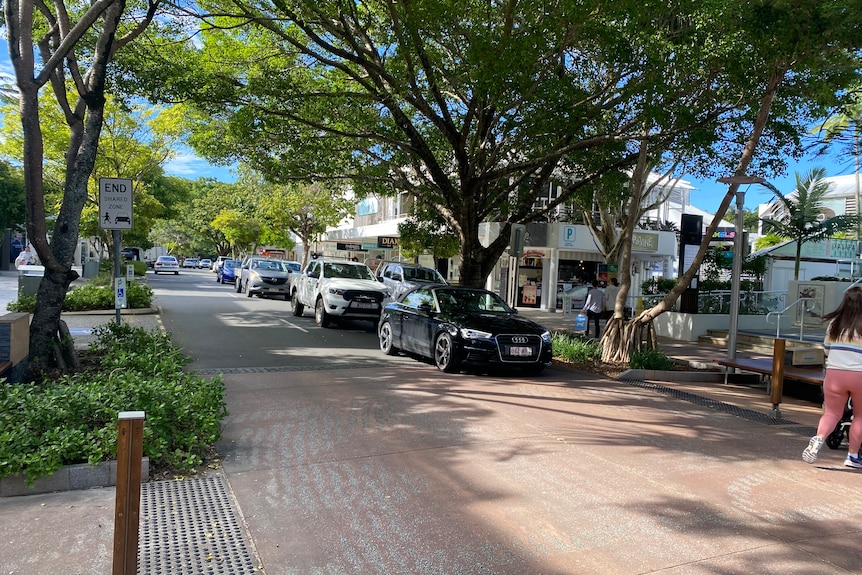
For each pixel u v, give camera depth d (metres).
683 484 5.34
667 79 10.78
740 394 10.04
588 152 13.37
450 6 9.80
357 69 13.76
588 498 4.93
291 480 5.16
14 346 7.11
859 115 12.64
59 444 4.87
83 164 8.20
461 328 10.05
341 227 48.75
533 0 9.56
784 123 11.49
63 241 8.10
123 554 2.90
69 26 8.80
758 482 5.49
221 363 10.45
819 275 27.92
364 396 8.20
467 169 12.96
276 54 13.02
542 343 10.23
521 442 6.37
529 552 4.00
